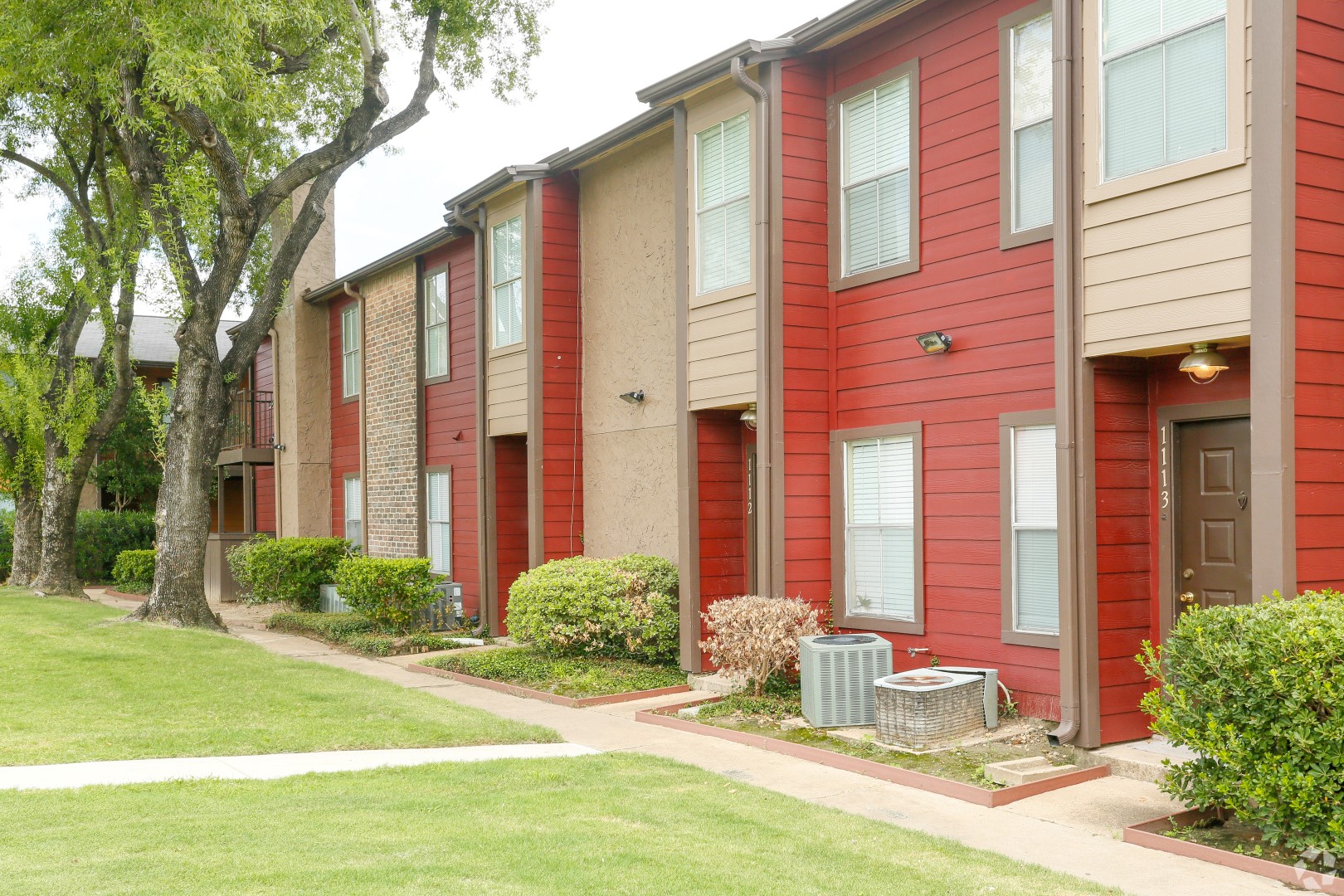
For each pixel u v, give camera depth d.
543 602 11.79
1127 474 7.43
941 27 9.04
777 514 9.80
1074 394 7.26
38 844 4.99
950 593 8.95
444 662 12.59
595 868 4.88
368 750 7.79
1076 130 7.27
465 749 7.91
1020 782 6.64
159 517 14.82
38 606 16.88
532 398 13.73
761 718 8.85
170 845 5.00
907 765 7.18
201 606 14.75
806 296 9.98
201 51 11.77
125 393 20.34
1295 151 6.09
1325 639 5.02
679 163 11.17
